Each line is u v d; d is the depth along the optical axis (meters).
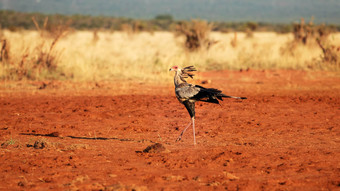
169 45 107.19
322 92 40.75
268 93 40.22
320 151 20.12
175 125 27.09
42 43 53.75
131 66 58.12
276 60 62.88
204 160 18.67
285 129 25.38
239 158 18.94
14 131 25.34
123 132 25.30
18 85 45.28
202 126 26.62
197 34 70.38
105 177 16.28
